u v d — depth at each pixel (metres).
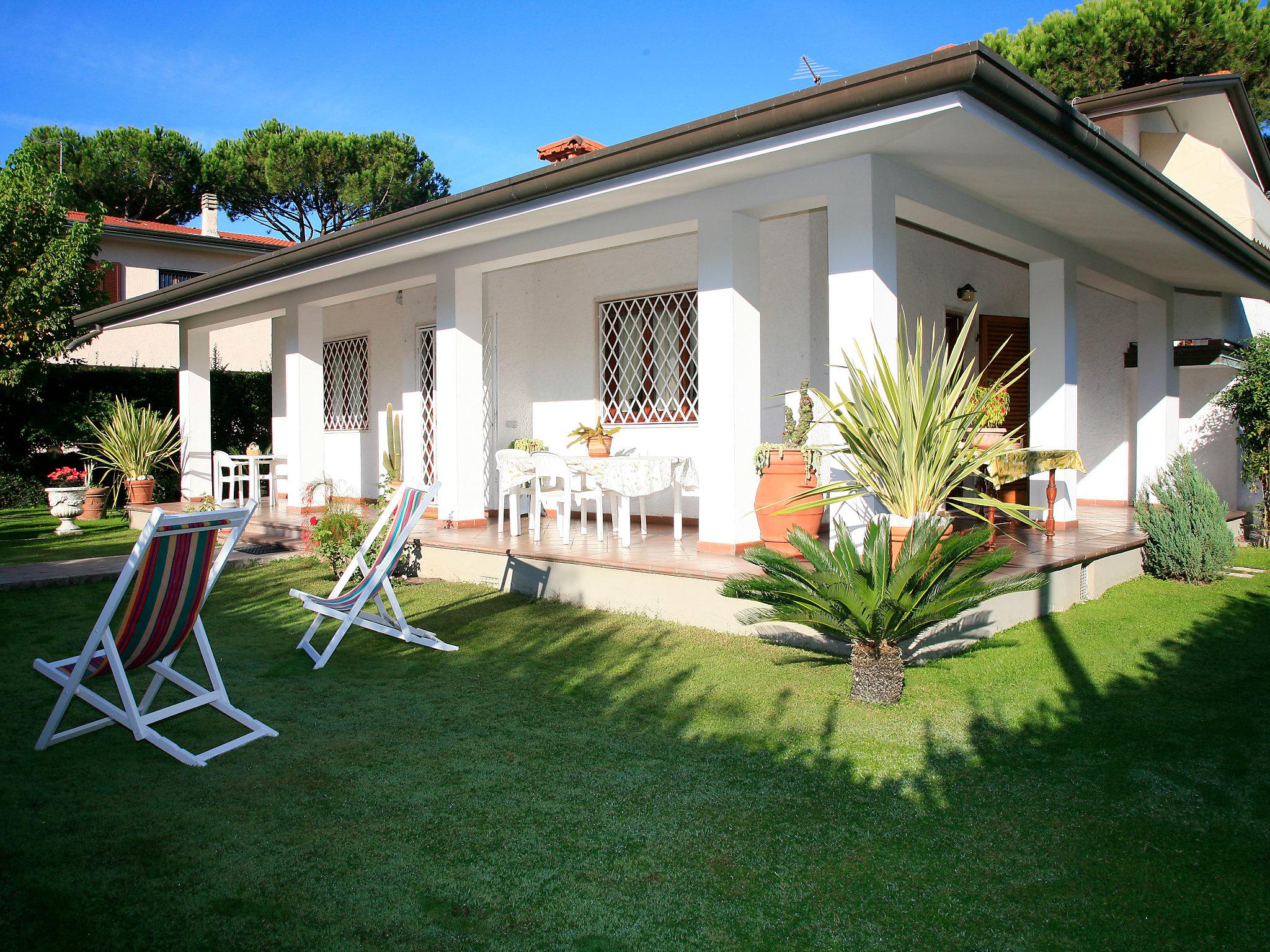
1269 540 10.18
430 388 11.09
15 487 14.27
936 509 4.92
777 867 2.80
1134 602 6.79
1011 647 5.43
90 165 24.53
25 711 4.30
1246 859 2.88
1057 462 7.27
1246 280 9.92
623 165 5.75
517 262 7.95
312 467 10.48
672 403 9.02
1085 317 11.70
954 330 9.48
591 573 6.47
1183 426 11.85
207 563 3.86
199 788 3.39
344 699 4.53
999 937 2.43
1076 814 3.20
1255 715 4.29
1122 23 16.17
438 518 8.48
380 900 2.59
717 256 6.21
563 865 2.80
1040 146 5.28
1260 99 16.45
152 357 21.23
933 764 3.65
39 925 2.44
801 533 4.58
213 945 2.36
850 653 5.10
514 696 4.55
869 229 5.38
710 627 5.78
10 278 12.95
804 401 6.10
